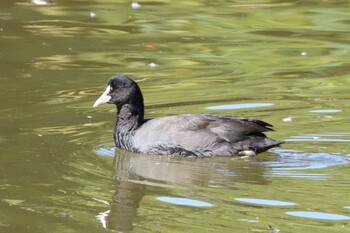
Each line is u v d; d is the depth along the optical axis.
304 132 14.53
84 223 10.86
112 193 11.94
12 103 16.25
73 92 17.00
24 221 10.91
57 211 11.27
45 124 15.11
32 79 17.81
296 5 23.97
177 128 13.93
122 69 18.61
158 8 23.88
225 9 23.77
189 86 17.39
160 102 16.30
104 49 20.06
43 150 13.77
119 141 14.22
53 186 12.19
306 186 12.10
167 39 21.00
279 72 18.39
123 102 14.30
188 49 20.16
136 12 23.38
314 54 19.69
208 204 11.47
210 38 21.08
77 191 12.01
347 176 12.51
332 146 13.87
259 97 16.59
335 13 23.16
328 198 11.59
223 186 12.20
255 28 21.97
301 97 16.59
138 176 12.69
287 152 13.63
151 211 11.27
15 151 13.68
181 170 13.00
